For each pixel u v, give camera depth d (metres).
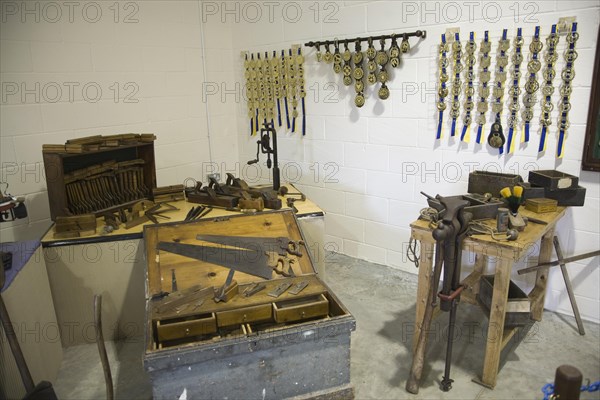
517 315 2.32
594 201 2.65
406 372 2.41
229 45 4.23
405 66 3.20
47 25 3.07
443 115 3.10
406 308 3.05
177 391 1.79
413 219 3.45
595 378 2.30
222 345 1.78
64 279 2.54
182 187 3.23
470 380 2.32
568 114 2.63
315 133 3.86
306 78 3.79
